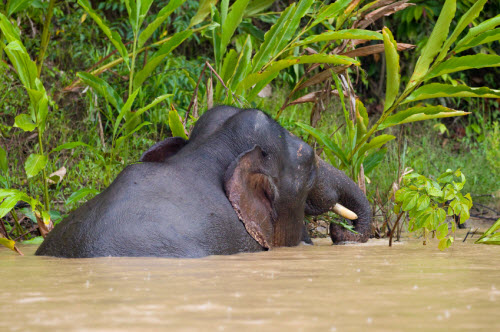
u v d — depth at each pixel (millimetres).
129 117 10586
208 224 7266
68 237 6992
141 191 7223
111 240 6734
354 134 11039
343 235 9938
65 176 12656
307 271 5492
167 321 3184
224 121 8812
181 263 6129
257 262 6344
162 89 15875
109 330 2963
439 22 10211
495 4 22719
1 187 11867
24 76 9344
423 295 4047
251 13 14742
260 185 8320
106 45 18547
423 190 8570
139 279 4883
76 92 16109
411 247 8719
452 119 24344
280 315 3346
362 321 3186
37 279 4930
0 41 10156
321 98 11883
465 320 3221
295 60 10648
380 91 24203
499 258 6879
